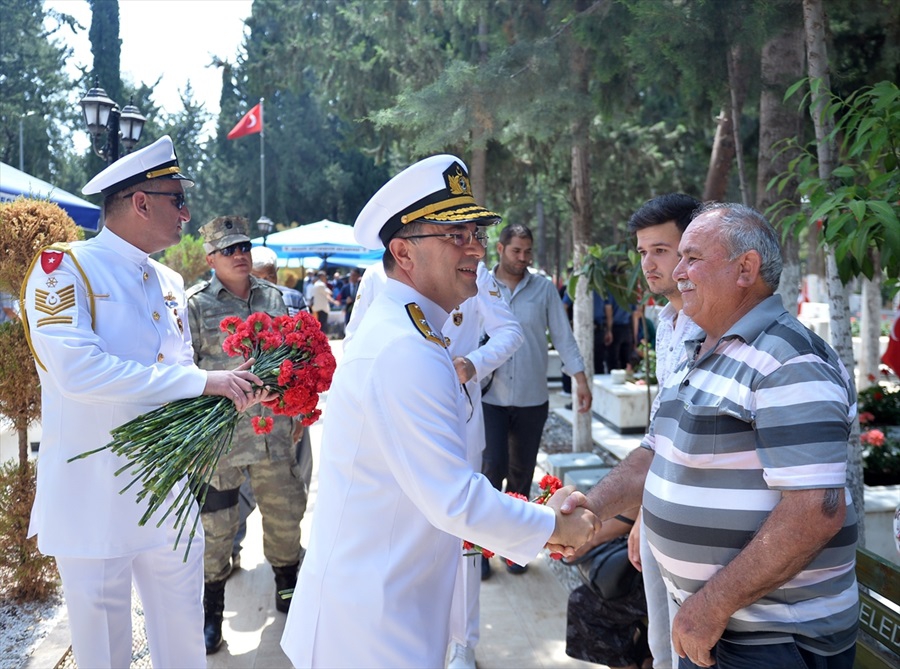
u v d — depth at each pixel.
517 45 5.81
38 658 3.70
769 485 1.84
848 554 1.96
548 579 4.70
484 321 3.86
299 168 41.53
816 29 3.83
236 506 3.96
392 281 1.94
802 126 5.31
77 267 2.72
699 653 1.96
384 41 8.77
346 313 21.33
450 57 8.60
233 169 42.62
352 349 1.85
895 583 2.54
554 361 12.09
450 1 7.70
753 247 1.97
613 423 8.51
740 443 1.91
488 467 4.67
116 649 2.79
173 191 2.91
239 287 4.18
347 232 18.86
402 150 10.85
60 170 29.34
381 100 9.77
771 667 1.90
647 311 10.88
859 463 3.86
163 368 2.59
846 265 3.21
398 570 1.79
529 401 4.78
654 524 2.14
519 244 4.81
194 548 3.00
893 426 8.22
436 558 1.85
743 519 1.91
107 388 2.53
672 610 2.52
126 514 2.72
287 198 42.03
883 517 4.91
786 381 1.82
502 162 10.02
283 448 4.07
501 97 5.79
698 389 2.01
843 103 3.51
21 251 4.25
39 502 2.73
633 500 2.47
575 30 5.44
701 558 1.99
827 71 3.85
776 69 5.27
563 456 6.11
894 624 2.57
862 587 2.86
